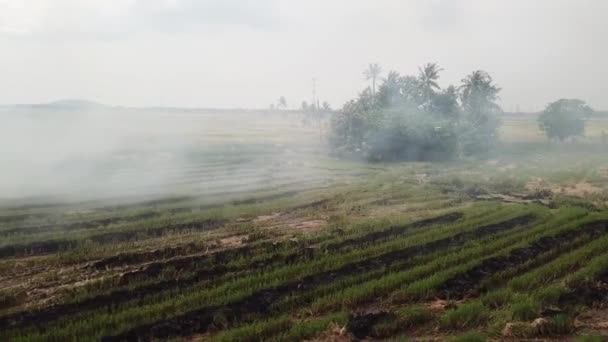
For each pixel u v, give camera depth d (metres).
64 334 10.80
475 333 10.52
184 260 16.31
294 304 12.62
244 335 10.66
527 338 10.73
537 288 13.44
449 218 22.73
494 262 15.43
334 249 17.81
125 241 19.22
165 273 15.01
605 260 15.03
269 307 12.27
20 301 13.08
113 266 16.12
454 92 64.50
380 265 15.64
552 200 28.28
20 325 11.44
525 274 14.08
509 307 12.11
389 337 10.92
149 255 17.06
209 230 21.36
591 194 30.05
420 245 17.72
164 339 10.80
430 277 13.77
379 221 22.23
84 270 15.69
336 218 23.31
